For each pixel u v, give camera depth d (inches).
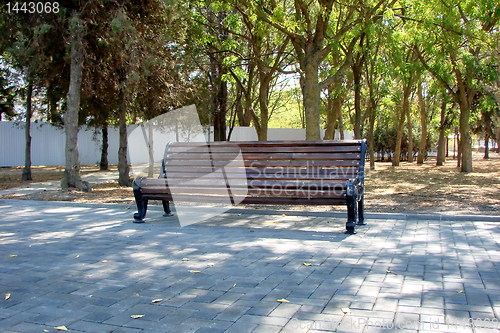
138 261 211.0
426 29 620.7
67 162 503.2
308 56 518.0
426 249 224.5
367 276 181.8
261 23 556.4
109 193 496.4
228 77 804.6
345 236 257.4
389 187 566.3
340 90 856.9
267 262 205.3
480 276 179.3
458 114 1165.7
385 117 1598.2
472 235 254.8
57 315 146.3
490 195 450.3
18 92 777.6
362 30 550.0
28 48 504.4
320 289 166.9
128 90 578.2
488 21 658.2
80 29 482.0
